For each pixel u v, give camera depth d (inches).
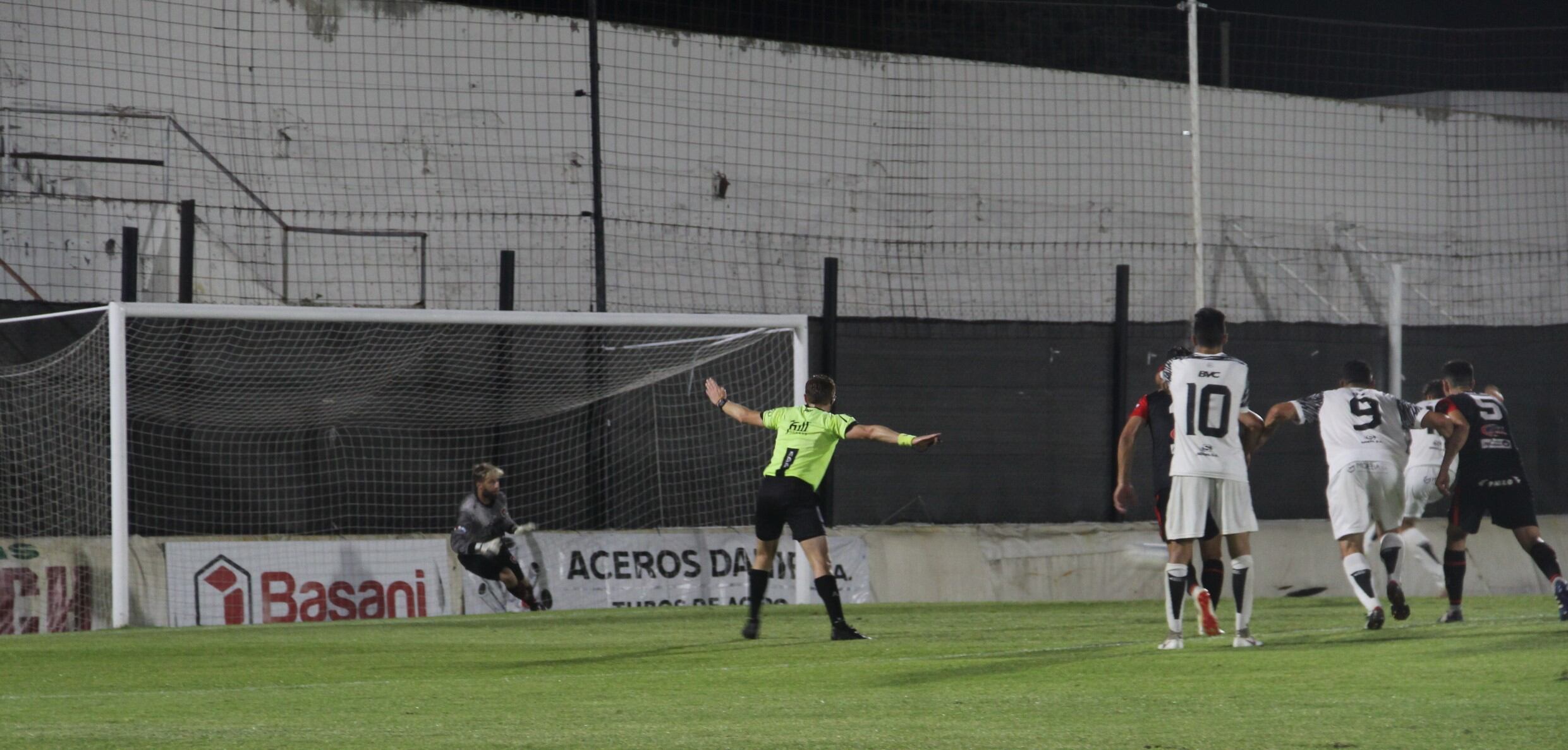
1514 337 2095.2
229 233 1892.2
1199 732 564.1
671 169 2118.6
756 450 1861.5
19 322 1533.0
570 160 2074.3
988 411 1911.9
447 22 2039.9
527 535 1620.3
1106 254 2282.2
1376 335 2046.0
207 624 1478.8
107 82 1865.2
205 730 611.2
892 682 776.9
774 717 637.9
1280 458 1972.2
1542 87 2810.0
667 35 2133.4
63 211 1806.1
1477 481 1184.8
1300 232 2364.7
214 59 1929.1
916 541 1779.0
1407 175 2426.2
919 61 2266.2
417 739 576.7
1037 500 1924.2
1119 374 1956.2
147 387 1579.7
